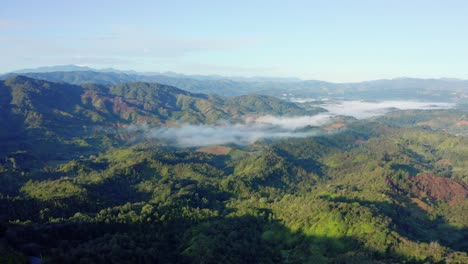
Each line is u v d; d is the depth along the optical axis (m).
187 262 159.62
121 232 179.25
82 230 172.25
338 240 175.62
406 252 159.62
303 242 179.50
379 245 165.00
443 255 155.75
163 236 182.00
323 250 170.00
